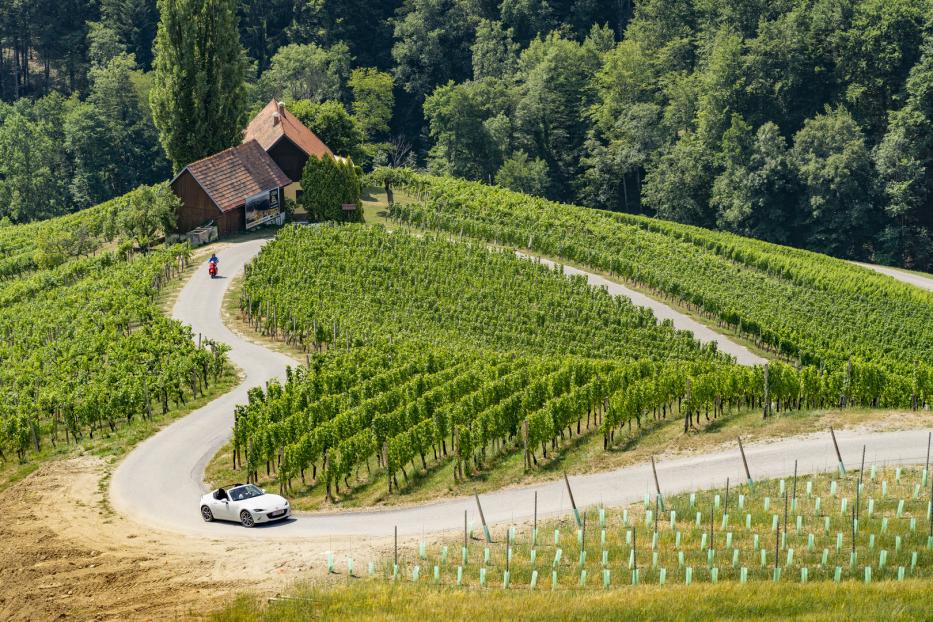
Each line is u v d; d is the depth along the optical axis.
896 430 63.56
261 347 95.25
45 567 50.81
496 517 55.12
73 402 76.94
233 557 50.53
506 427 67.19
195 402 81.06
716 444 64.31
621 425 68.69
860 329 119.19
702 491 55.62
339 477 62.44
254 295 102.38
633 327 103.00
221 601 44.31
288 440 67.38
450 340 94.75
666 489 56.88
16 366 90.81
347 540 52.66
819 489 54.25
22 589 47.91
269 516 56.78
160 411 80.31
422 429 64.56
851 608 39.91
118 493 63.75
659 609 40.53
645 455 63.97
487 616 40.22
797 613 39.97
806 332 110.25
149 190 131.50
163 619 42.72
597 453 65.44
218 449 71.31
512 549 49.06
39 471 69.19
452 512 57.09
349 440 63.25
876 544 47.12
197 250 128.50
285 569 48.06
